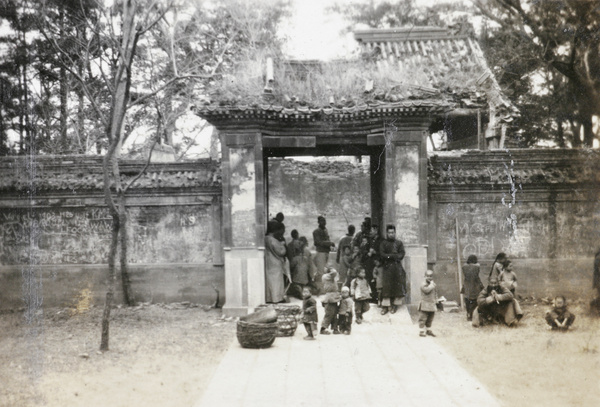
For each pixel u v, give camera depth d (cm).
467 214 1412
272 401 733
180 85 1775
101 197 1435
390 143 1332
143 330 1168
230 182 1341
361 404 718
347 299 1122
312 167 2406
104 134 1859
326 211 2375
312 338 1078
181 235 1436
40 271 1427
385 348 998
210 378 834
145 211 1439
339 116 1349
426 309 1080
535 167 1416
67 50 1479
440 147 1797
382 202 1504
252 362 923
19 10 1408
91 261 1435
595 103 1309
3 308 1353
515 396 747
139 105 1803
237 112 1311
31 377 845
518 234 1405
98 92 1755
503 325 1162
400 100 1345
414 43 1675
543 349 967
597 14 1178
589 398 730
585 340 1005
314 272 1462
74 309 1375
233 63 1553
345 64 1527
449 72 1584
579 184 1387
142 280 1431
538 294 1389
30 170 1448
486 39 1545
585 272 1378
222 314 1332
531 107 1449
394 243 1267
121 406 727
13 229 1431
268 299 1353
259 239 1333
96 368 892
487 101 1524
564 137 1427
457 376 830
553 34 1219
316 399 739
